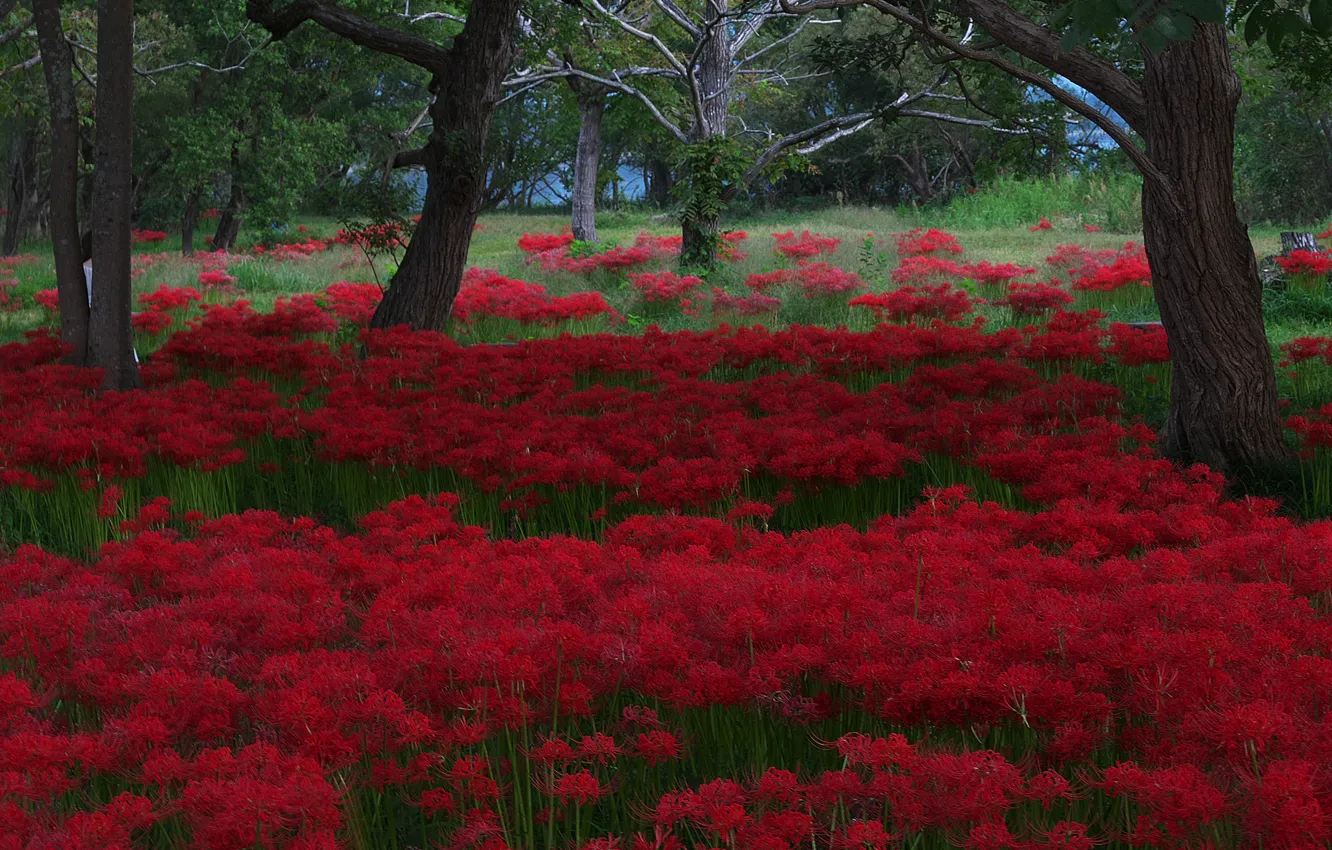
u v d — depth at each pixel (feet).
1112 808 10.44
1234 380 24.94
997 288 57.36
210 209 128.36
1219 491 21.91
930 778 9.40
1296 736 9.61
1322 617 13.43
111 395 30.81
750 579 14.62
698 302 57.00
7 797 9.93
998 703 10.83
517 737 12.00
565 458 24.04
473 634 12.70
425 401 31.30
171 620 14.51
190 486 25.71
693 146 67.72
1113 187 97.09
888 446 23.44
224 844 9.30
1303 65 30.19
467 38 44.27
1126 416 30.63
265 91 92.63
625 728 12.45
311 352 38.73
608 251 71.46
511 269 74.33
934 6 27.86
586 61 80.94
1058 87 25.81
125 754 11.00
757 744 11.71
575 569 15.37
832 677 11.64
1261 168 94.68
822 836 10.13
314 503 27.58
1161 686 10.55
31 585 17.69
